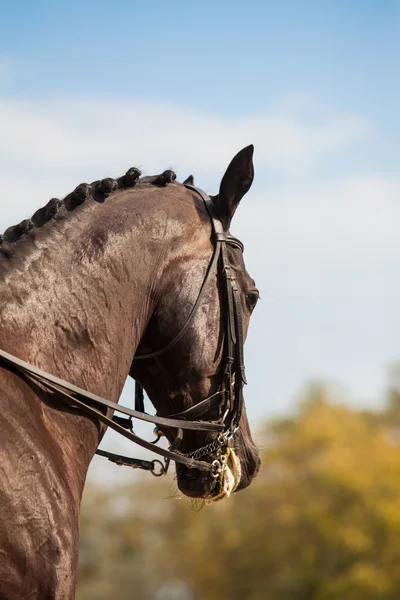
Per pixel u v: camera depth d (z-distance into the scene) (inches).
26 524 243.1
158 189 303.3
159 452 288.2
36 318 265.3
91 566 3154.5
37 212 281.1
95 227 281.3
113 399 279.3
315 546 2389.3
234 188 308.5
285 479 2504.9
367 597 2246.6
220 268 300.7
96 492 3211.1
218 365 297.9
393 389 2906.0
